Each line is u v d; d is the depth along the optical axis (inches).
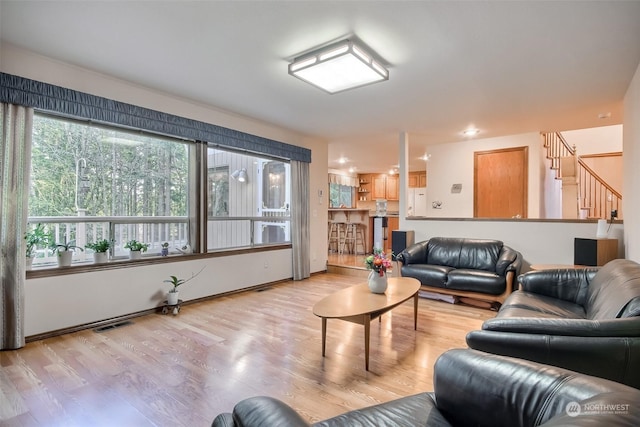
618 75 116.9
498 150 215.5
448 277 155.6
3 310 99.6
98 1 78.7
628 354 55.3
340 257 277.4
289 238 217.9
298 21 86.0
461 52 101.6
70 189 123.0
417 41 95.4
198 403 74.4
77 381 83.0
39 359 94.7
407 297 108.1
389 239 317.1
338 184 390.6
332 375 87.5
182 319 131.3
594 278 103.7
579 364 58.0
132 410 71.6
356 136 218.4
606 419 24.9
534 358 61.0
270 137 191.3
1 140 99.4
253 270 184.5
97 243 126.8
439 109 157.5
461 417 42.9
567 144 265.3
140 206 142.3
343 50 95.6
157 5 80.0
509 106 152.9
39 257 116.0
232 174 184.7
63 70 112.2
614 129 269.4
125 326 122.9
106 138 132.3
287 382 83.7
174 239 154.1
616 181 268.2
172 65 113.0
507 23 85.9
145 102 134.0
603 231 140.7
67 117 116.8
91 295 121.0
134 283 133.3
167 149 150.9
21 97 102.3
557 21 84.7
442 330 121.6
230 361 94.9
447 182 234.1
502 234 175.2
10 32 92.9
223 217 178.9
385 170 391.9
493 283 144.0
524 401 37.4
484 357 44.4
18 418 68.4
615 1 76.1
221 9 81.3
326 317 92.2
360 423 42.8
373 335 116.2
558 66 110.5
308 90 134.5
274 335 114.9
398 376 87.3
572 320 62.2
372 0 77.0
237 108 159.0
